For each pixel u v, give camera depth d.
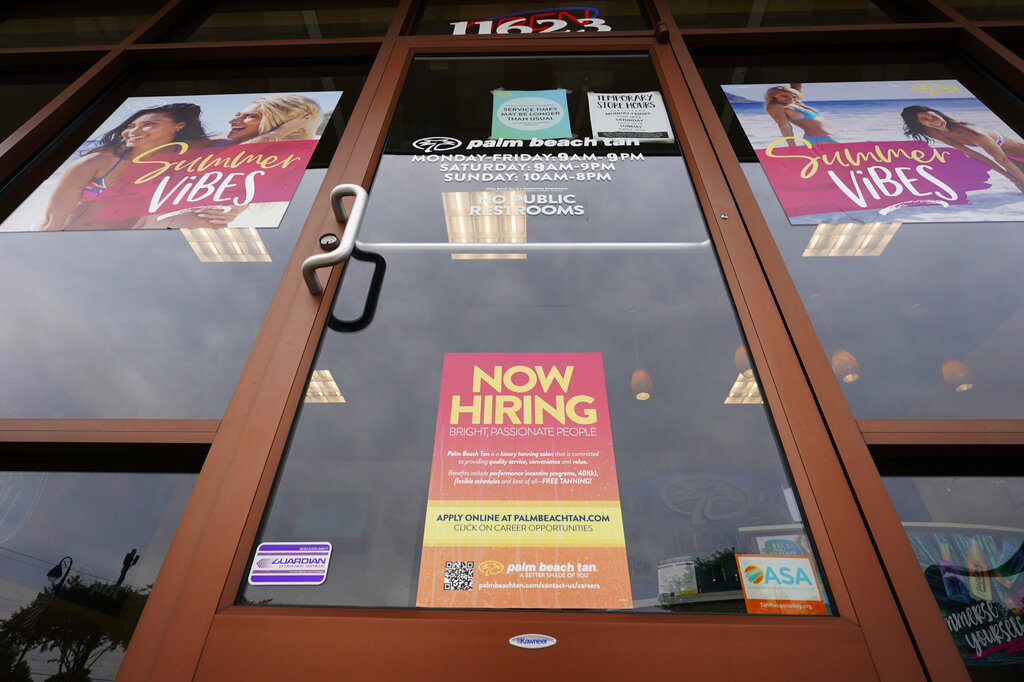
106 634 1.35
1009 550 1.34
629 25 2.95
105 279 1.95
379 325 1.72
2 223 2.14
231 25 3.22
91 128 2.54
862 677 1.12
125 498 1.50
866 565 1.27
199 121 2.50
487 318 1.74
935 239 1.93
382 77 2.61
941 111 2.38
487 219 2.02
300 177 2.19
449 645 1.16
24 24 3.31
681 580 1.27
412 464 1.46
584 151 2.27
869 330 1.71
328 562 1.31
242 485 1.41
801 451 1.45
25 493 1.52
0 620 1.36
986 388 1.59
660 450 1.47
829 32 2.79
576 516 1.37
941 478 1.44
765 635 1.17
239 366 1.71
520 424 1.52
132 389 1.67
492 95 2.54
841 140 2.26
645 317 1.74
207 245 2.02
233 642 1.18
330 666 1.14
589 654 1.15
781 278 1.80
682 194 2.11
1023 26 2.77
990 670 1.22
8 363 1.74
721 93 2.51
